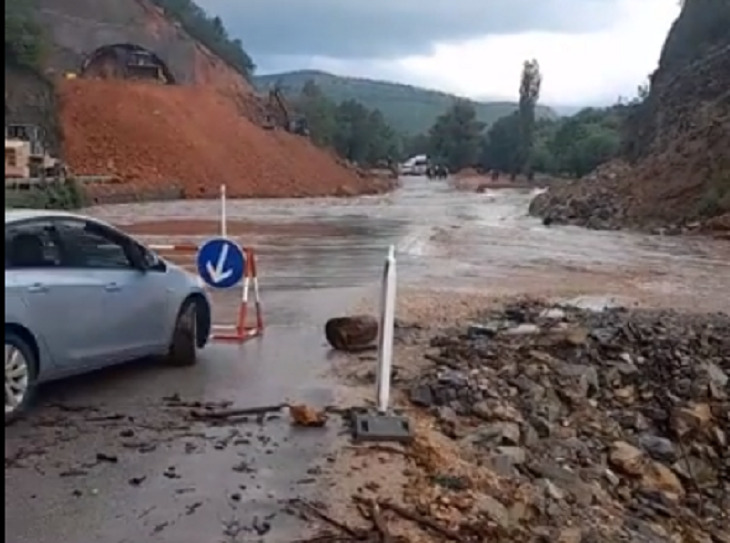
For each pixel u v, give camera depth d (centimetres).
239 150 8375
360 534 621
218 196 7369
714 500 1032
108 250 932
